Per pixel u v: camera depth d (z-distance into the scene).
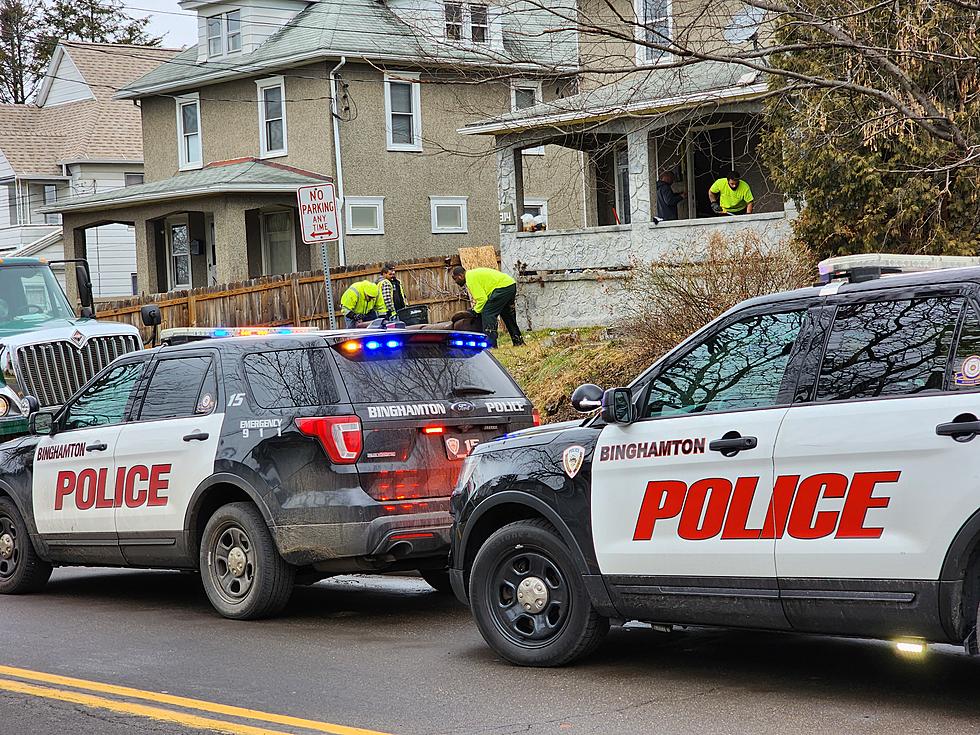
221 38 32.88
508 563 7.17
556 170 31.12
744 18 17.34
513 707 6.25
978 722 5.68
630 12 21.98
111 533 9.55
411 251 31.62
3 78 60.50
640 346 14.85
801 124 13.76
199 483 8.91
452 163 32.12
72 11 61.34
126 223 33.56
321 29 30.64
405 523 8.38
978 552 5.49
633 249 21.33
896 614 5.62
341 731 5.88
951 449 5.43
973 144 12.46
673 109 15.38
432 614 9.04
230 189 29.64
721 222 20.36
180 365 9.36
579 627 6.84
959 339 5.57
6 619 9.27
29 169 43.00
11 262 15.29
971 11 11.77
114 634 8.51
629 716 6.02
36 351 13.78
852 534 5.72
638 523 6.52
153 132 34.88
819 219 14.52
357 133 30.70
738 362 6.31
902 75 11.16
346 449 8.34
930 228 13.96
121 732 6.01
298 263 31.83
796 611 5.96
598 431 6.77
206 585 8.98
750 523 6.07
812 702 6.14
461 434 8.77
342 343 8.61
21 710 6.46
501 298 19.48
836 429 5.79
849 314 5.97
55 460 10.02
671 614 6.46
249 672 7.20
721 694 6.37
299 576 9.23
